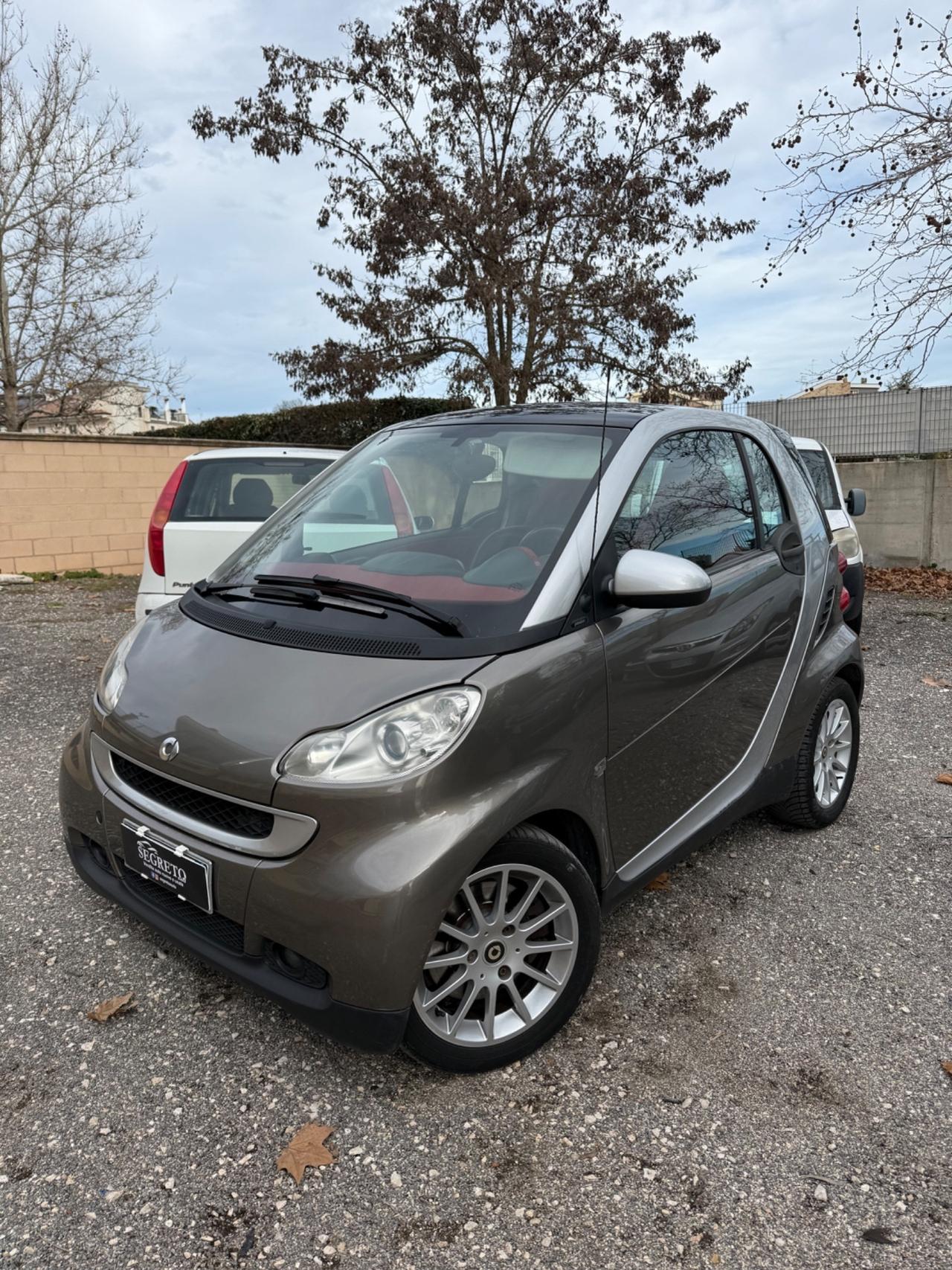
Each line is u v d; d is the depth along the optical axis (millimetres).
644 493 2939
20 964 2928
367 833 2156
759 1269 1911
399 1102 2377
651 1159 2197
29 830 3914
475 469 3111
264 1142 2238
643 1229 2008
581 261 17000
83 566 13070
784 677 3584
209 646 2660
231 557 3369
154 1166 2158
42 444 12500
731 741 3320
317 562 3041
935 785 4680
